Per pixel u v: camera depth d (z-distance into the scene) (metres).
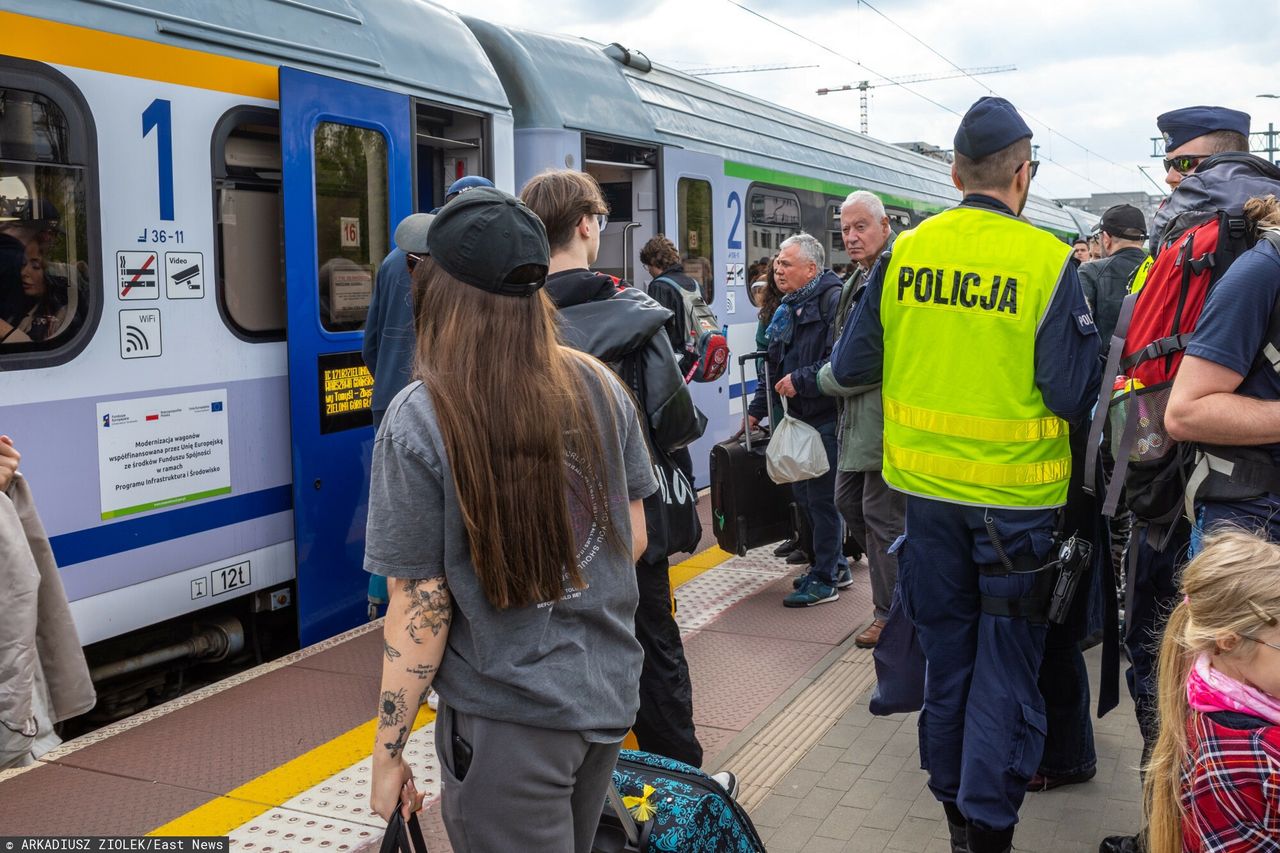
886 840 3.37
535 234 1.92
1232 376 2.64
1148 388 2.91
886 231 4.96
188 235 4.54
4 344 3.87
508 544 1.84
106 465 4.22
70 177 4.08
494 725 1.90
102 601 4.21
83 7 4.12
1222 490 2.73
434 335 1.94
